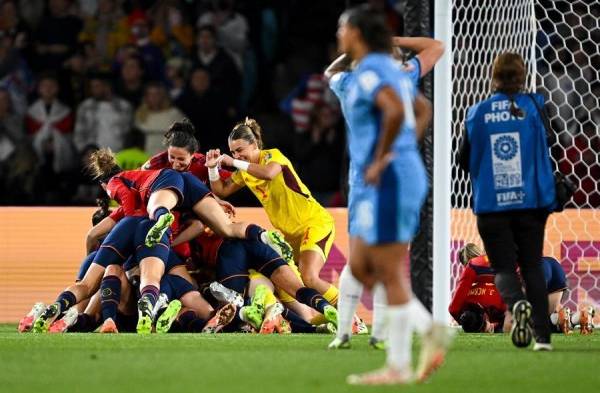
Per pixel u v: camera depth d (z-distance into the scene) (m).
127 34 58.72
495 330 33.66
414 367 20.41
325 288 33.62
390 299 17.02
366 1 59.28
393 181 16.94
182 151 33.28
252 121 34.59
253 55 59.19
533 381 17.67
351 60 22.94
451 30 34.09
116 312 32.44
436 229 32.84
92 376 17.92
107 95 57.16
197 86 57.81
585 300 38.88
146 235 32.19
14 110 57.19
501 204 24.12
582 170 48.66
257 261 33.22
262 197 34.44
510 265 24.28
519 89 24.58
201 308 32.84
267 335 30.42
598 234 39.03
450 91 33.22
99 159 34.53
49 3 58.84
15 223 41.28
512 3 36.44
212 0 59.44
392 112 16.80
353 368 19.31
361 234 17.22
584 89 50.16
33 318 32.88
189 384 16.80
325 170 57.22
